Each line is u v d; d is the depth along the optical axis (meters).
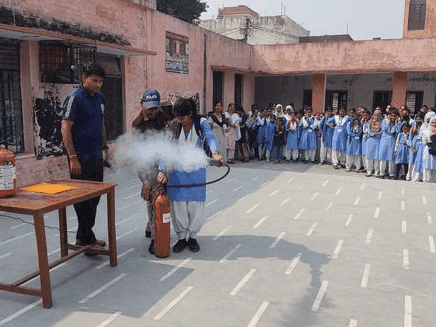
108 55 8.92
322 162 12.65
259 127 13.07
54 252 4.41
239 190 7.45
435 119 8.62
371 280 3.82
